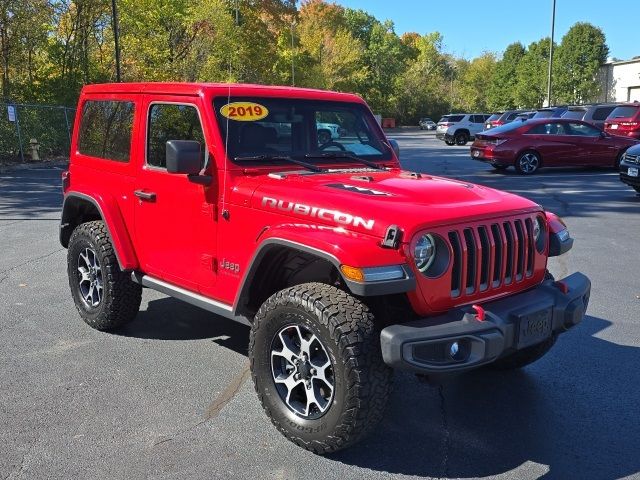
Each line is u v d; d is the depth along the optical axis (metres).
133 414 3.92
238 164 4.05
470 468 3.38
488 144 18.17
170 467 3.34
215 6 32.50
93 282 5.29
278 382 3.59
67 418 3.85
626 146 18.06
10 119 20.88
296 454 3.47
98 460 3.39
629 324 5.61
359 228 3.29
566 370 4.67
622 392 4.31
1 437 3.62
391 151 4.95
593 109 22.12
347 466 3.37
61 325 5.50
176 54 32.31
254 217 3.80
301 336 3.42
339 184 3.83
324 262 3.78
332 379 3.31
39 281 6.88
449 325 3.19
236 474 3.28
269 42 43.41
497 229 3.60
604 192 13.86
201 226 4.18
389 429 3.79
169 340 5.18
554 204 12.27
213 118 4.10
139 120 4.71
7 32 24.62
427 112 79.69
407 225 3.21
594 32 57.12
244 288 3.80
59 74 26.92
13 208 11.90
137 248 4.85
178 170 3.84
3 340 5.14
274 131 4.35
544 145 17.81
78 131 5.57
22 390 4.23
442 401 4.18
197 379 4.44
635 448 3.59
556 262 7.76
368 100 71.75
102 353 4.89
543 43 63.66
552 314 3.67
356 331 3.15
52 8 25.58
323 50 60.19
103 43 29.80
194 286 4.35
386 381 3.20
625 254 8.17
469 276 3.48
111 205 4.95
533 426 3.85
